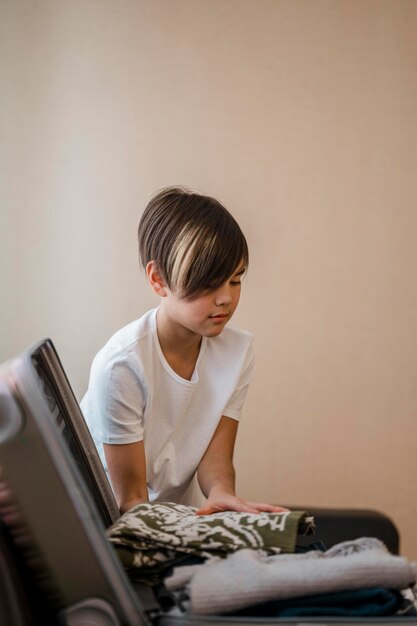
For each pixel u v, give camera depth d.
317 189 2.37
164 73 2.29
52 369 1.04
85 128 2.26
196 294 1.14
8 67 2.23
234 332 1.44
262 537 0.86
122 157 2.28
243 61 2.32
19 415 0.68
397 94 2.39
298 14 2.35
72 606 0.68
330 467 2.42
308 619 0.71
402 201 2.40
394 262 2.41
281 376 2.39
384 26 2.38
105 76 2.27
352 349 2.41
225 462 1.42
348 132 2.38
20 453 0.68
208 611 0.73
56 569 0.68
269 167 2.35
